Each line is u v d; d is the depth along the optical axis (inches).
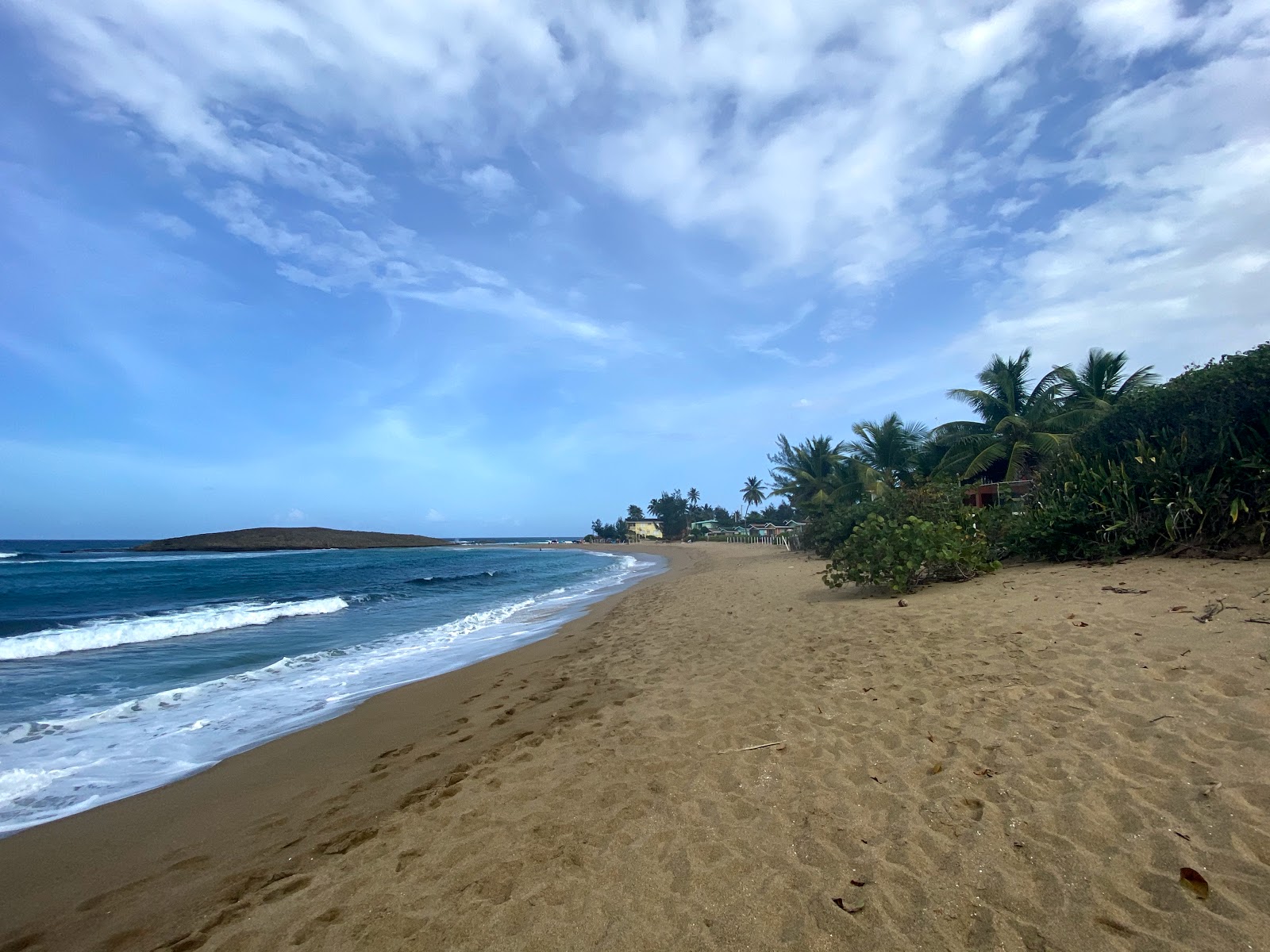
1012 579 341.4
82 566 1459.2
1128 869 94.7
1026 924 87.3
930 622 266.4
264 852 136.5
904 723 163.0
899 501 571.8
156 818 163.8
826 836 115.3
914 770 136.1
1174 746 126.3
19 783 189.8
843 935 89.5
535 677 287.6
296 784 179.8
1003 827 109.7
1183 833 100.2
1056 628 220.1
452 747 194.9
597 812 134.3
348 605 681.6
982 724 153.8
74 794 181.5
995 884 96.1
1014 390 858.8
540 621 500.7
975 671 192.5
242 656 385.7
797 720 175.8
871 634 264.4
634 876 109.2
